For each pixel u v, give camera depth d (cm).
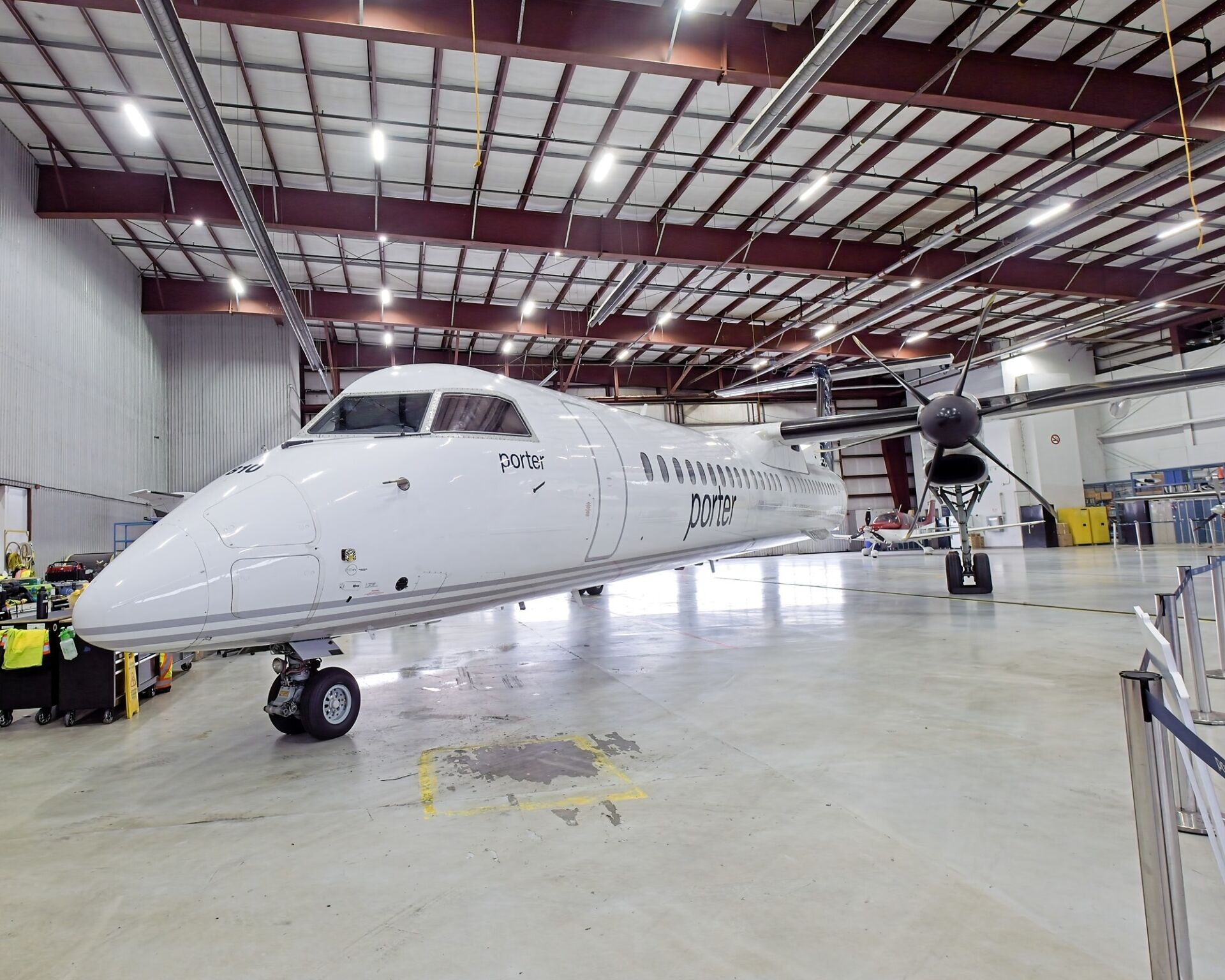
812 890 251
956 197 1708
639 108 1331
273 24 983
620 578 786
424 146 1430
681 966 211
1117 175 1628
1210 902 237
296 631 462
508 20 1037
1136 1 1110
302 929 243
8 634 573
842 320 2581
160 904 265
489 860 290
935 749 403
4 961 229
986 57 1204
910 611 1049
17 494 1431
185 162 1495
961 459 1095
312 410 2888
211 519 438
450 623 1163
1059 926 223
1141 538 2888
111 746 507
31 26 1136
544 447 627
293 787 396
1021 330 2806
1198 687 439
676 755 417
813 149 1498
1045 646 698
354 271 2047
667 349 3020
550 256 1970
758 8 1114
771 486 1098
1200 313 2697
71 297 1647
